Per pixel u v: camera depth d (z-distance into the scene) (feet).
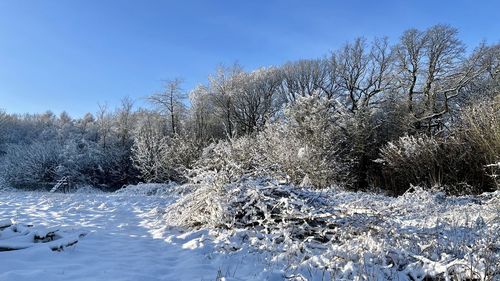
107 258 18.49
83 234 22.85
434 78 101.35
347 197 43.65
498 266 15.21
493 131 47.55
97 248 20.35
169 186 74.43
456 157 52.95
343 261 16.70
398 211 33.58
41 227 22.49
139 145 96.78
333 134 73.51
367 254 17.13
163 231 25.67
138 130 117.80
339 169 63.93
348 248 17.66
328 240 22.03
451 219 27.14
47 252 18.08
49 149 98.78
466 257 15.47
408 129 84.94
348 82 119.24
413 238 19.83
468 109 54.44
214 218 24.59
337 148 72.49
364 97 113.09
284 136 67.72
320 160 61.16
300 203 23.24
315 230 22.20
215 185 26.86
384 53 114.52
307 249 18.54
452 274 15.14
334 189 53.06
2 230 20.89
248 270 17.01
